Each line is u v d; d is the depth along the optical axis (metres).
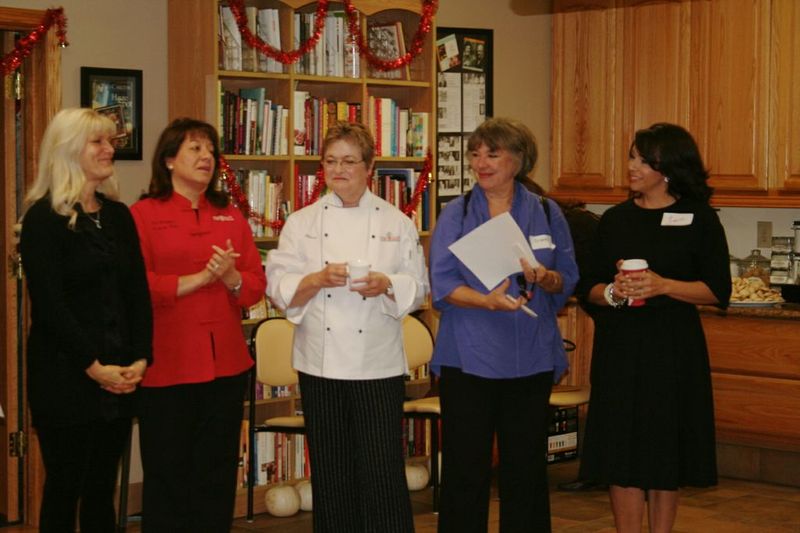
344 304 3.78
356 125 3.82
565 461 6.32
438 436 5.64
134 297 3.64
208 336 3.83
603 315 4.05
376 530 3.84
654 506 4.07
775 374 5.80
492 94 6.77
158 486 3.80
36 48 5.12
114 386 3.51
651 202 4.03
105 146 3.56
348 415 3.83
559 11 6.86
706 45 6.23
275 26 5.52
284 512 5.40
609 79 6.66
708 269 3.94
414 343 5.48
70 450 3.53
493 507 5.44
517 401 3.79
